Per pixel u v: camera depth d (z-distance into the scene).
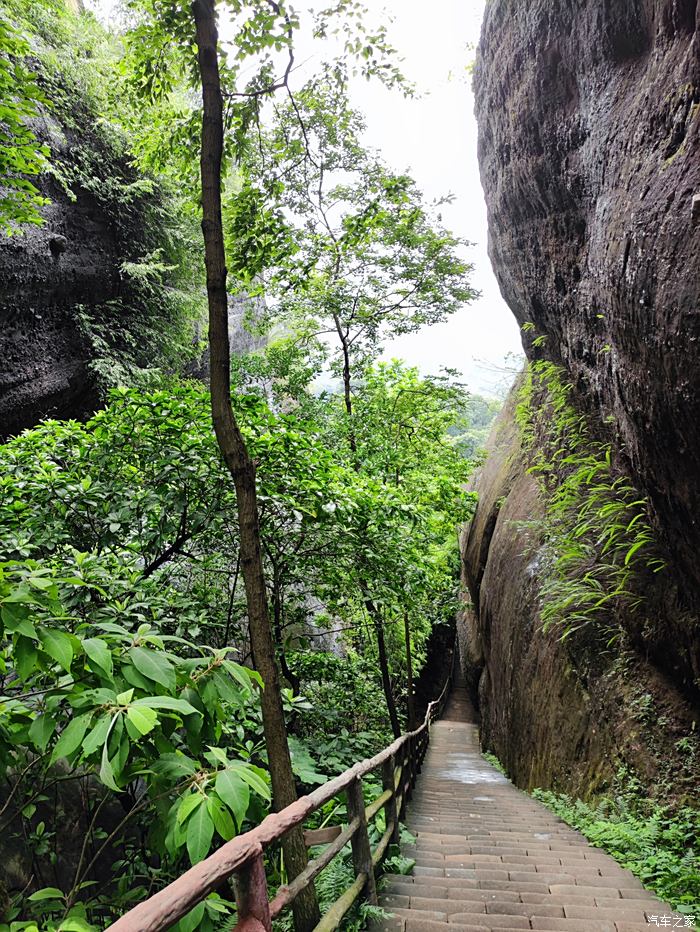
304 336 11.18
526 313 10.04
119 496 4.50
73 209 10.14
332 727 6.26
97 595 3.87
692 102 3.51
